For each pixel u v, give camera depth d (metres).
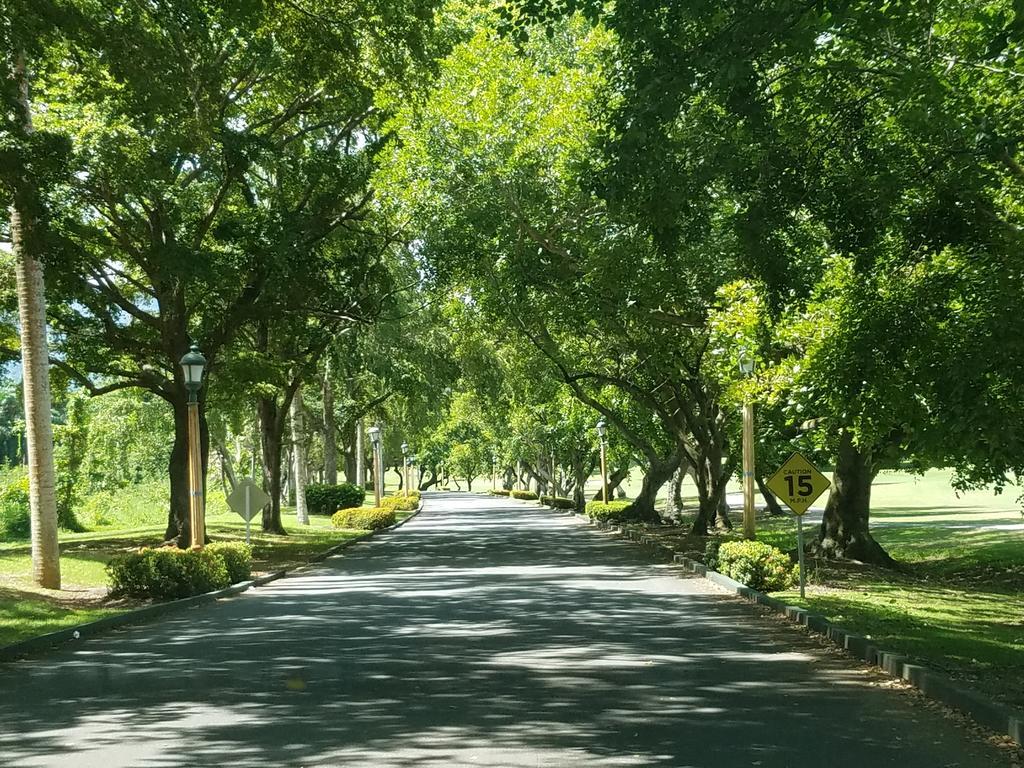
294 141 29.50
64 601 17.98
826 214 12.34
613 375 37.12
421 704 9.13
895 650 11.27
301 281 27.25
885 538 34.00
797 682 10.19
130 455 58.38
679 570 24.50
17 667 11.87
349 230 30.44
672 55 11.28
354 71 18.84
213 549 21.66
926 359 12.71
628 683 10.12
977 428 12.42
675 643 12.91
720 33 10.90
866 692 9.67
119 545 30.30
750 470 23.78
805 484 17.14
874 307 13.04
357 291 29.30
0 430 90.81
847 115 12.52
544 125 23.95
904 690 9.76
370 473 129.75
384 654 12.15
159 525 49.31
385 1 17.97
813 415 24.06
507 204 24.80
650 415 45.47
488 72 24.52
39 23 15.15
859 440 17.81
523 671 10.86
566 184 23.34
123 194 24.17
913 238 12.47
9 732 8.27
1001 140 11.93
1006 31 10.68
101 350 29.88
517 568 25.66
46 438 19.86
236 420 44.28
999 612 16.56
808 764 7.04
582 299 24.95
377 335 42.06
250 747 7.57
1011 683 9.34
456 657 11.85
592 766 6.96
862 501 25.64
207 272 23.94
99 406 52.84
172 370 30.64
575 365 37.47
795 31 10.52
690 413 35.34
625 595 18.89
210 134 21.42
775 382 19.73
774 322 12.80
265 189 28.89
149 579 18.19
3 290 26.95
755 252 12.10
